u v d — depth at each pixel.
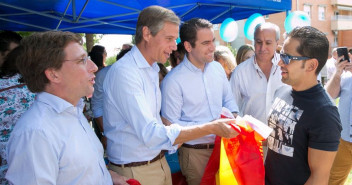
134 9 3.84
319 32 1.45
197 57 2.12
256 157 1.70
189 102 2.18
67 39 1.25
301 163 1.52
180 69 2.18
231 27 3.77
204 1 3.73
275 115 1.66
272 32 2.41
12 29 5.22
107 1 3.49
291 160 1.55
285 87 1.75
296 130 1.49
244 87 2.65
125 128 1.74
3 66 1.84
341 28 26.73
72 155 1.25
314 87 1.47
